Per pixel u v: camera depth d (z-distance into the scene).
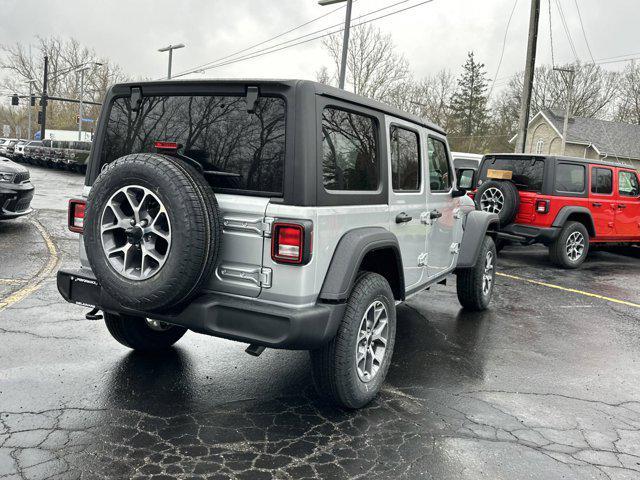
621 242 10.84
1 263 7.31
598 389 4.34
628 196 10.69
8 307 5.39
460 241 5.78
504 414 3.74
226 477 2.79
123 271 3.04
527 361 4.88
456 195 5.30
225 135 3.27
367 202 3.63
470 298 6.27
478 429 3.49
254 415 3.48
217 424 3.34
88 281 3.50
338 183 3.37
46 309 5.39
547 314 6.60
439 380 4.29
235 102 3.26
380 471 2.92
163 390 3.76
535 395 4.12
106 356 4.30
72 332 4.79
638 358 5.17
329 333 3.16
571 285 8.49
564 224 9.71
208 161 3.31
